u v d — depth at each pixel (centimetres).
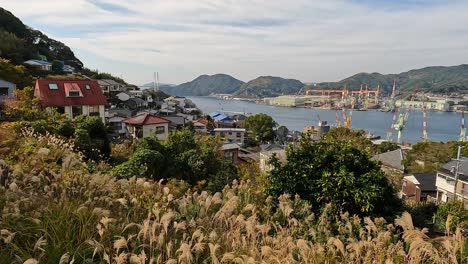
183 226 371
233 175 1230
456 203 1068
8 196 366
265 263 321
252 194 659
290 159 720
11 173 472
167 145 1569
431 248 368
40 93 2714
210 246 331
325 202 658
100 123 1614
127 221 383
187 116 5538
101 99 2925
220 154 1672
